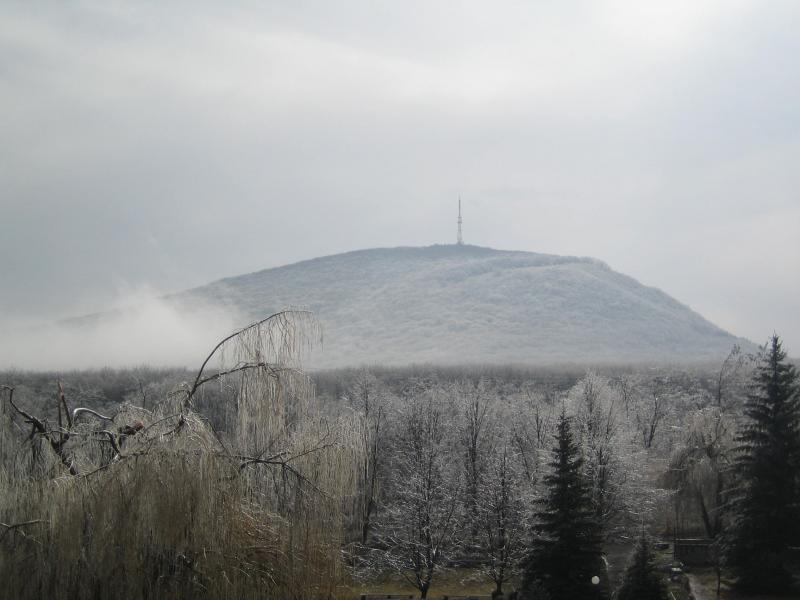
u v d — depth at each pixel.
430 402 77.62
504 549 54.62
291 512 21.39
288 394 22.73
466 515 60.97
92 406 92.06
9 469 21.34
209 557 19.38
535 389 132.50
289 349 22.95
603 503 58.34
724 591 48.72
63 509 19.20
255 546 20.50
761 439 49.88
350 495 22.78
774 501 48.19
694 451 68.12
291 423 22.95
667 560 56.44
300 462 21.98
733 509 50.38
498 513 57.34
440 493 59.22
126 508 19.20
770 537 48.06
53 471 21.09
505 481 58.91
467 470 70.12
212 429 21.77
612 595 43.62
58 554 19.00
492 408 79.81
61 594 18.84
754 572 47.97
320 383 113.94
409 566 55.12
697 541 58.31
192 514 19.55
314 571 20.89
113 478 19.55
